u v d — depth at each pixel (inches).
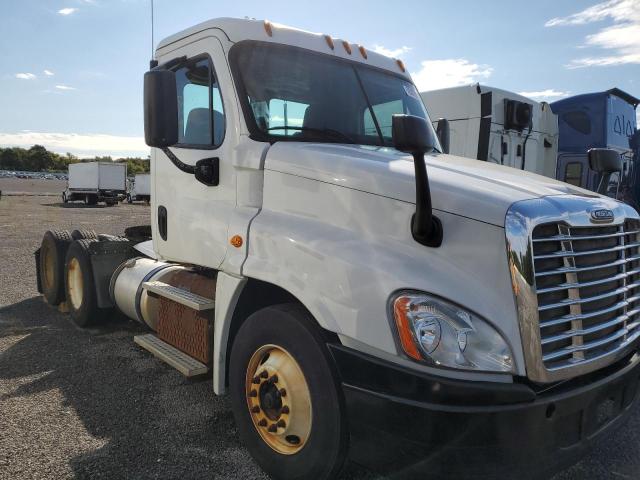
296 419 114.7
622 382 111.7
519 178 119.0
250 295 135.7
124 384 177.6
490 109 400.2
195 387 175.9
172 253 162.7
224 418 154.4
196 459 132.4
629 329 116.5
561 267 101.2
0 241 553.6
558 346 100.3
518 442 92.5
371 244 106.7
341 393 105.6
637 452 140.4
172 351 165.3
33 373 186.2
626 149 552.1
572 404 98.7
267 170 130.6
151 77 132.0
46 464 128.3
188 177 154.5
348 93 155.9
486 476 92.0
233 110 138.9
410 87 177.6
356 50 168.6
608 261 112.1
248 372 126.0
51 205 1547.7
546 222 97.4
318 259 110.3
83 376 184.1
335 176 116.3
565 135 529.3
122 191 1699.1
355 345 103.2
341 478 123.3
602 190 150.5
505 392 91.5
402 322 96.2
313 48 157.2
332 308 105.3
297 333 111.9
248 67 142.3
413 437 94.0
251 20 150.4
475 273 97.9
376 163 115.4
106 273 230.7
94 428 147.0
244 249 129.6
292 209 124.3
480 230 98.0
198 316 155.9
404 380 95.0
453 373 93.3
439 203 103.4
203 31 152.6
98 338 226.5
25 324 247.1
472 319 94.8
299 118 144.0
